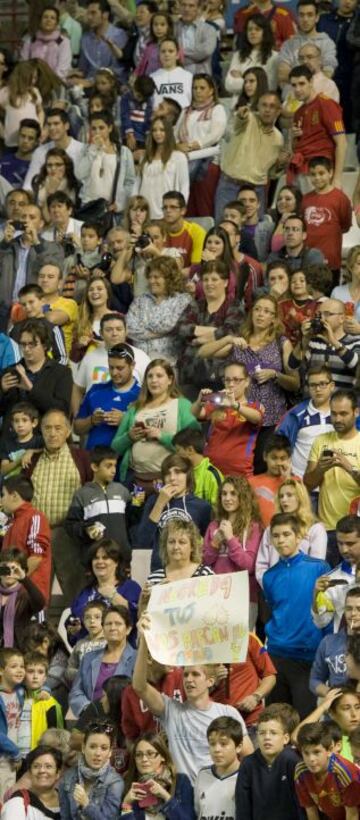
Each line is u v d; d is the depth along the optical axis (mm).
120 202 25125
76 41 29750
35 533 19109
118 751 16672
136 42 29078
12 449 20344
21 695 17625
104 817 16141
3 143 27281
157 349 21703
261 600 18219
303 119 24609
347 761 15156
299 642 17375
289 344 20812
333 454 18672
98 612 17969
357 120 26125
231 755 15703
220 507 18328
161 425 19922
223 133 25531
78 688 17625
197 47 27734
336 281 23391
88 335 21797
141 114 26641
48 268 22438
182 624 15508
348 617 16375
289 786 15469
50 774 16531
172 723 16172
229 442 19938
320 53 25875
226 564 18094
